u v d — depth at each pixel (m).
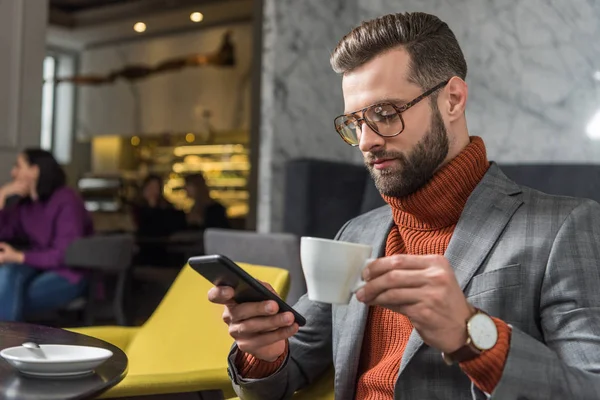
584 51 3.30
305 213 3.48
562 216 1.22
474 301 1.20
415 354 1.20
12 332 1.51
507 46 3.51
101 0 7.99
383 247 1.40
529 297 1.18
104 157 8.46
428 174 1.25
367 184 3.66
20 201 4.02
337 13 4.20
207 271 1.08
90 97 8.49
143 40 8.09
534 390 0.99
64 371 1.13
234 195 7.41
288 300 2.27
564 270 1.16
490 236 1.23
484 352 0.97
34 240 3.98
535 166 3.09
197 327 2.04
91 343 1.42
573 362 1.08
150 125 8.08
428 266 0.95
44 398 1.03
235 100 7.50
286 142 4.09
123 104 8.29
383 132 1.23
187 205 7.69
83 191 8.15
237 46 7.50
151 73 7.98
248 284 1.08
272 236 2.33
